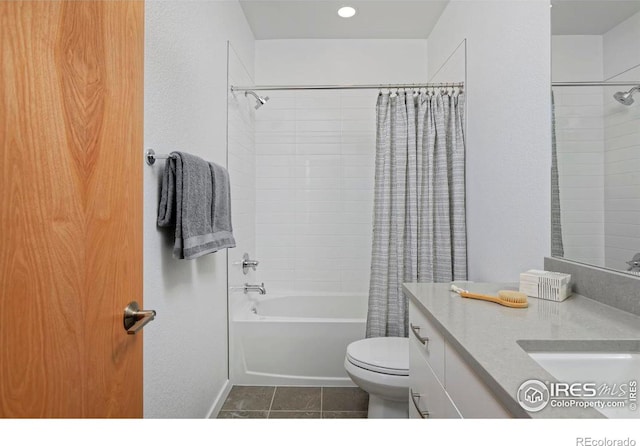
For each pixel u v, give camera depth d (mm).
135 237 899
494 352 748
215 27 2025
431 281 2234
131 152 880
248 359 2383
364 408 2084
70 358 645
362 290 3070
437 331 1002
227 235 1724
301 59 3092
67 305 640
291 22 2844
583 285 1193
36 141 572
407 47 3076
